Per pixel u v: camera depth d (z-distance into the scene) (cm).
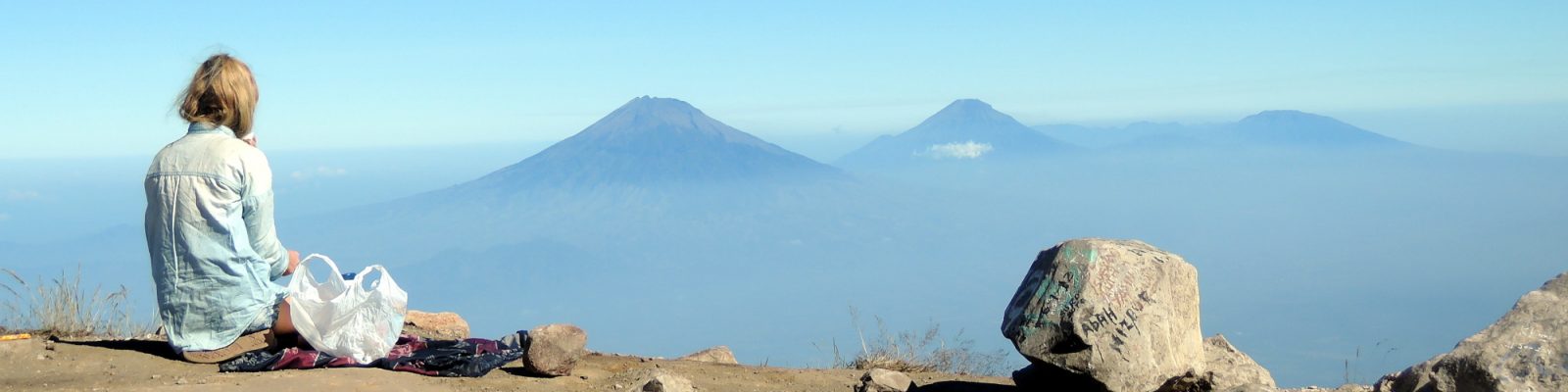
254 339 654
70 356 648
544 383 661
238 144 624
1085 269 646
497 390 632
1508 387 515
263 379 587
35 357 643
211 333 635
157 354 667
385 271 660
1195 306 694
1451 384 543
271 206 642
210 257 619
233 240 621
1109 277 644
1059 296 646
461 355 681
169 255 624
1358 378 776
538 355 671
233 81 622
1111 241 680
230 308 630
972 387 766
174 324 636
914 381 817
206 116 623
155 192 619
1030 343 645
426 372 650
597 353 852
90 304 823
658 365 801
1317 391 720
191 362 635
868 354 938
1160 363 638
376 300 645
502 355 696
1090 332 628
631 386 673
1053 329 640
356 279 648
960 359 949
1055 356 637
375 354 649
